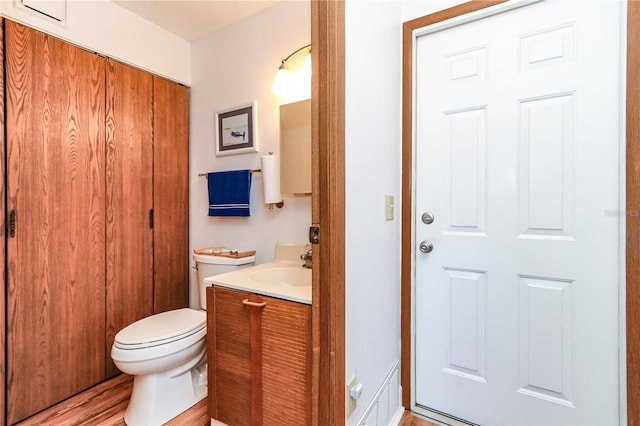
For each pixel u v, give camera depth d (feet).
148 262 6.79
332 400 3.28
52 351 5.31
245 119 6.55
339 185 3.28
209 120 7.22
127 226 6.41
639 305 3.61
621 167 3.72
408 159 5.01
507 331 4.45
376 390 4.28
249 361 4.14
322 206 3.29
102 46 5.91
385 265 4.56
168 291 7.18
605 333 3.87
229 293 4.34
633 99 3.61
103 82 5.98
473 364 4.70
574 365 4.07
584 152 3.95
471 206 4.66
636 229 3.61
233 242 6.84
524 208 4.31
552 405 4.21
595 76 3.87
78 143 5.63
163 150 7.06
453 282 4.81
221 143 6.96
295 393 3.75
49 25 5.20
